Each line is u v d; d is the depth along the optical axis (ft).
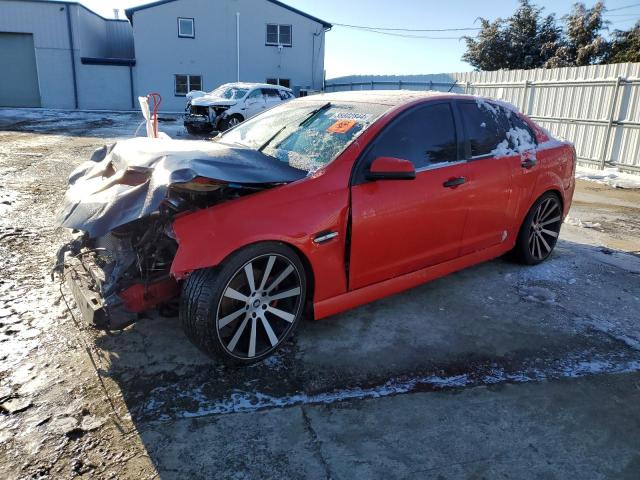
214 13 89.92
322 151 10.84
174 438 7.61
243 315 9.36
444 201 11.85
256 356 9.56
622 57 77.61
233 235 8.78
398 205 10.90
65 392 8.55
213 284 8.70
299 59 95.45
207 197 9.50
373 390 9.00
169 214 9.17
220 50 91.97
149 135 20.84
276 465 7.20
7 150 35.04
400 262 11.48
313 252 9.77
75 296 9.53
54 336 10.30
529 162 14.10
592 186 30.89
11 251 14.80
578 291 13.74
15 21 86.12
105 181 10.03
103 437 7.56
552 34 91.50
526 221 14.73
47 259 14.34
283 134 12.21
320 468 7.17
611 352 10.59
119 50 110.11
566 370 9.86
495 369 9.80
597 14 84.02
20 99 90.53
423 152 11.62
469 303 12.75
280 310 9.83
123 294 8.94
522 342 10.86
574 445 7.80
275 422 8.07
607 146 35.91
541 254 15.64
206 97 54.49
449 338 10.93
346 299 10.74
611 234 19.74
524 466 7.34
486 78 47.39
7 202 20.20
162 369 9.35
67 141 42.47
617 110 35.04
